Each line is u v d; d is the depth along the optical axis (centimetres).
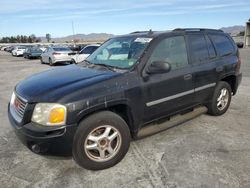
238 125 517
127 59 413
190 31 488
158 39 425
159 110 421
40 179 344
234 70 568
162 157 393
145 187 324
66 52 1923
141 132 413
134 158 391
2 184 334
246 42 3238
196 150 413
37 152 337
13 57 3500
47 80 383
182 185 326
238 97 734
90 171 361
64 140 328
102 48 494
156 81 405
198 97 490
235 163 374
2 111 643
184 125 515
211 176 343
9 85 1032
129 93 373
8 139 465
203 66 487
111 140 362
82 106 331
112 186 328
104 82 358
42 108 328
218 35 554
